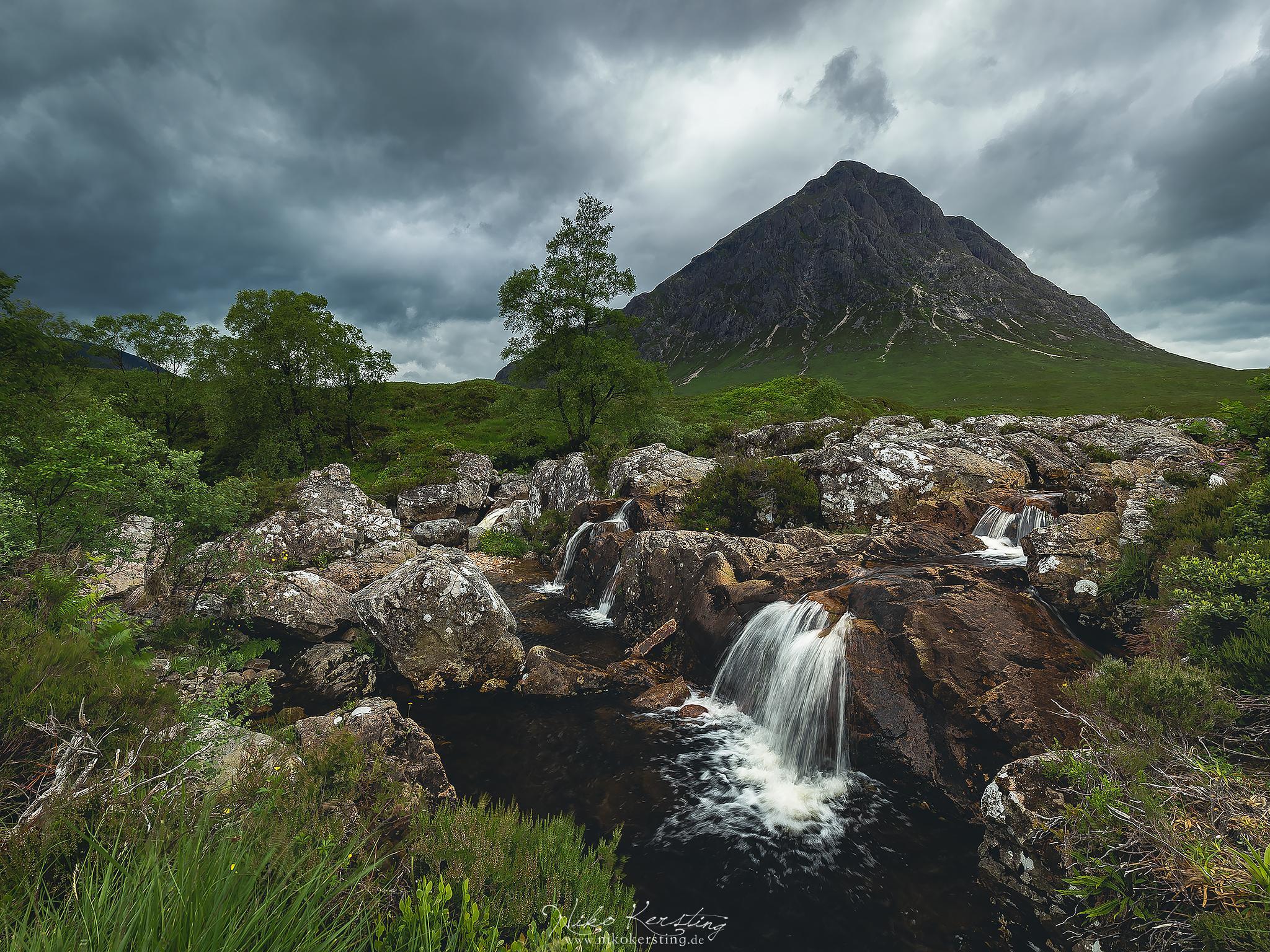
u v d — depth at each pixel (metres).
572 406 36.69
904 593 9.38
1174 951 3.80
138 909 2.11
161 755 4.28
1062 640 8.34
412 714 10.19
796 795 7.79
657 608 13.80
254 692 9.56
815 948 5.36
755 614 10.80
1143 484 12.13
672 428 33.53
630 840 6.92
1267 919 3.39
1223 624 6.24
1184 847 4.03
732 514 17.86
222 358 38.59
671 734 9.47
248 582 12.68
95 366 38.47
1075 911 4.97
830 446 19.91
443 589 11.69
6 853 2.83
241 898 2.31
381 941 2.80
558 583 19.62
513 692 11.05
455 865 4.49
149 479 11.68
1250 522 7.88
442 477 30.19
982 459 17.09
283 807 4.19
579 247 35.25
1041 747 6.63
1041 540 10.27
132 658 7.91
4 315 23.50
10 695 4.04
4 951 2.07
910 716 8.08
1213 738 5.17
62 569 9.88
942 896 5.93
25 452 11.29
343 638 13.20
